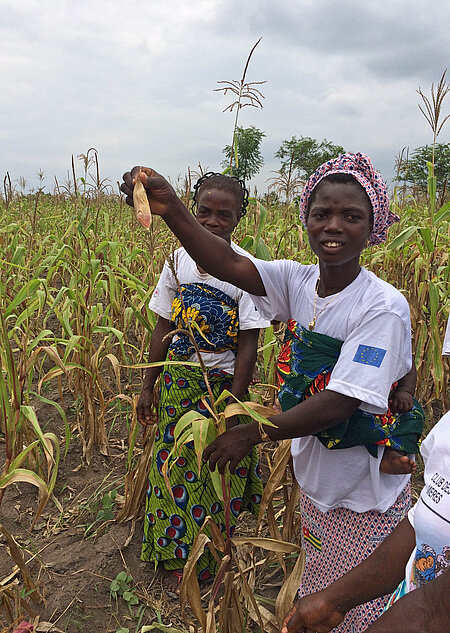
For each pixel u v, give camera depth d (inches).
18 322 120.2
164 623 93.5
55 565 104.7
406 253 182.5
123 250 222.4
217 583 75.9
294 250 199.3
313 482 72.2
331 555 74.4
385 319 63.2
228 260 74.2
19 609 81.5
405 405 68.6
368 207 63.3
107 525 116.7
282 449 87.3
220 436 69.0
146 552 103.3
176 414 95.6
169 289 99.1
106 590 99.7
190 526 95.6
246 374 92.4
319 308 68.0
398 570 47.6
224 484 72.9
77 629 91.0
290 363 69.4
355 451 67.9
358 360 62.6
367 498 69.1
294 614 54.4
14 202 341.1
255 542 75.6
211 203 91.0
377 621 38.2
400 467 66.1
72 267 164.4
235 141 113.6
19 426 108.7
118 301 190.4
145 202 60.6
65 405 162.9
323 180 64.2
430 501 38.6
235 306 91.7
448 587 34.9
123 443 149.3
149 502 101.7
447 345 43.0
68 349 125.6
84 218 201.5
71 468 136.9
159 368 105.6
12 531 113.5
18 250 162.9
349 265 65.7
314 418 63.1
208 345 92.7
